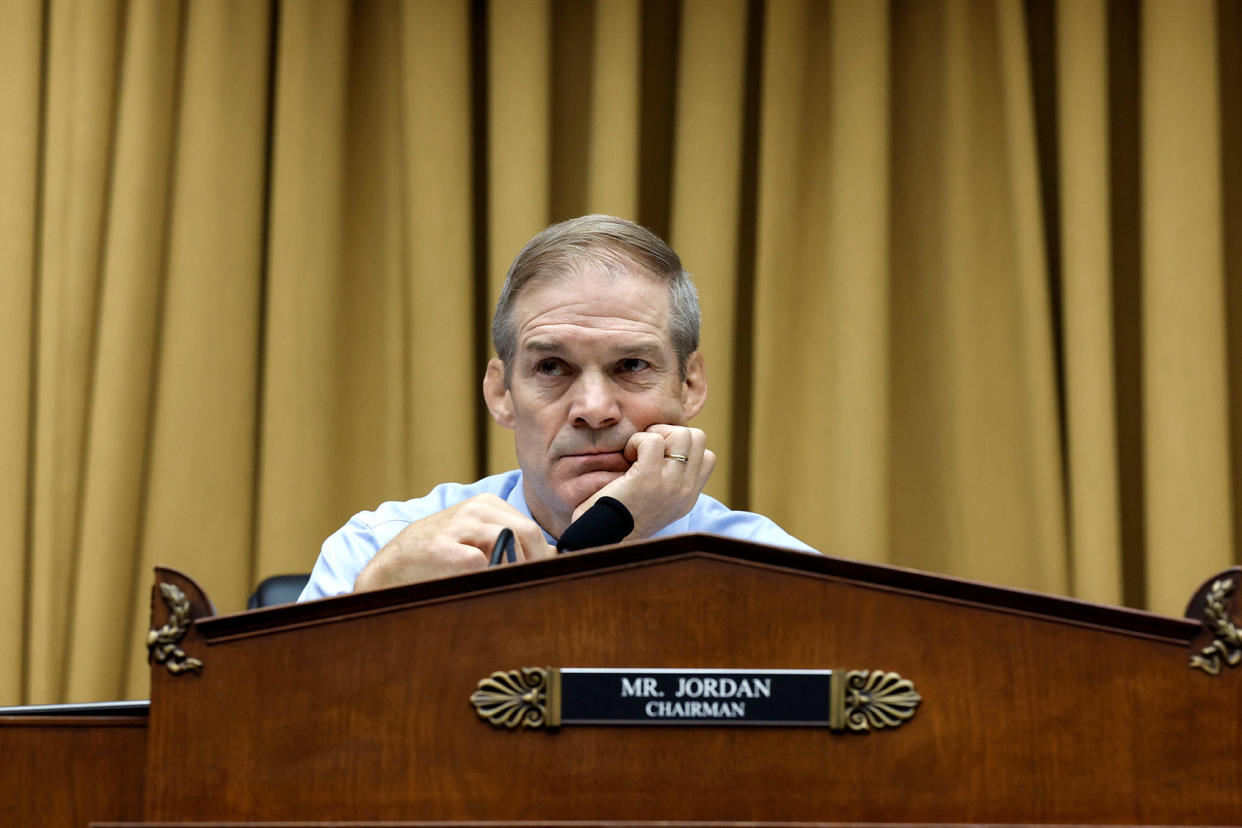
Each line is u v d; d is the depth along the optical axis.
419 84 4.91
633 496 2.73
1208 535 4.65
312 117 4.95
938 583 1.61
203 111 4.91
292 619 1.61
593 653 1.60
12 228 4.84
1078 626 1.61
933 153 5.06
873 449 4.77
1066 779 1.59
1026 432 4.85
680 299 2.92
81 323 4.86
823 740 1.60
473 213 5.10
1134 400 5.06
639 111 4.97
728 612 1.61
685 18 4.96
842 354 4.82
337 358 4.99
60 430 4.82
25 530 4.83
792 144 4.98
